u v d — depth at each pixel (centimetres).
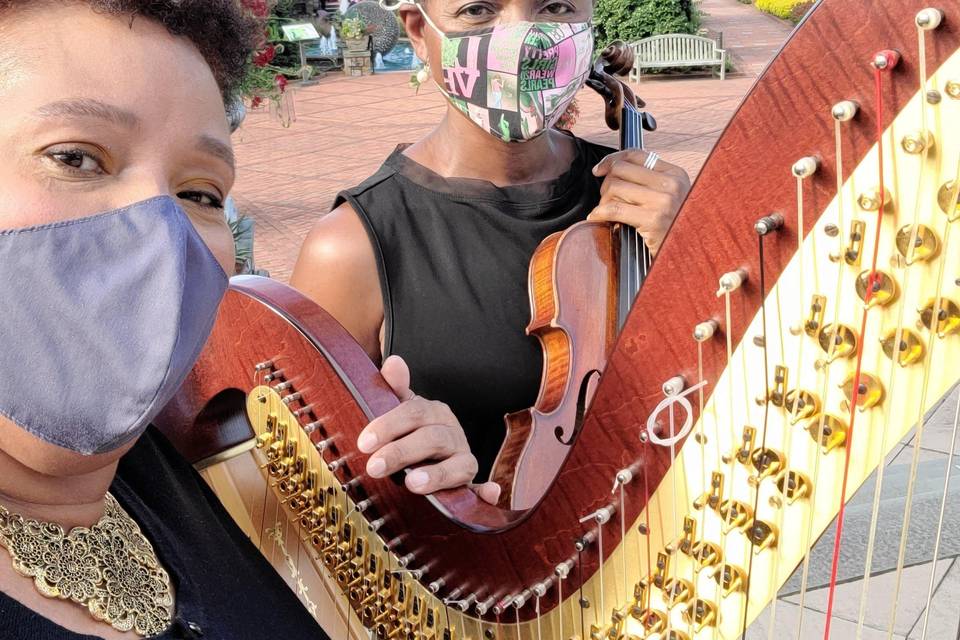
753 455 102
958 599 346
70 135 89
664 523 114
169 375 93
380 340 226
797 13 2350
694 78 1612
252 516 150
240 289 148
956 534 373
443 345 218
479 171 229
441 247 221
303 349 144
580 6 223
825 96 90
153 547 110
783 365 98
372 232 220
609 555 122
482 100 218
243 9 104
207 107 97
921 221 85
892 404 90
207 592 114
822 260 93
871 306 89
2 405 92
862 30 86
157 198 93
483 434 222
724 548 108
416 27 230
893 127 85
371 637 146
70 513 101
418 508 141
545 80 216
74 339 91
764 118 95
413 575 142
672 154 1066
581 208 235
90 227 91
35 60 89
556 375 217
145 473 122
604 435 118
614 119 254
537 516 128
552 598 131
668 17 1622
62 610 96
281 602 130
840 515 96
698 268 104
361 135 1282
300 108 1472
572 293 219
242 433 156
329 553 147
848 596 349
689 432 109
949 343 86
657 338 110
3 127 89
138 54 92
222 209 106
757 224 94
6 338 90
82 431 93
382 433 139
